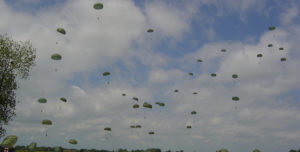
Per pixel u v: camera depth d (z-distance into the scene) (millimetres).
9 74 52125
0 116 50156
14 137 37312
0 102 50406
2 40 52406
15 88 53031
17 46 53812
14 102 52781
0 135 51156
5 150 45875
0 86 50906
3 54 51594
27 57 54375
